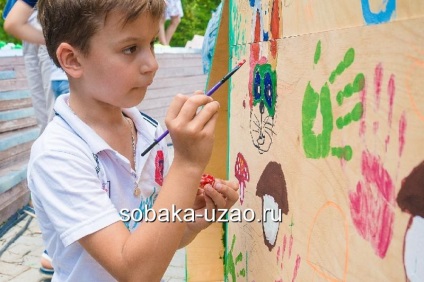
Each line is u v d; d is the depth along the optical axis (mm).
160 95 4898
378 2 724
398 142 681
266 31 1188
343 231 831
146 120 1310
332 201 867
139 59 1060
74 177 1020
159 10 1060
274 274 1149
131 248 963
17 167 3271
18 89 3885
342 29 823
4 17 2598
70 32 1059
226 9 1620
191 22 9945
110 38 1029
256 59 1269
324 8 884
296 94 1010
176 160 998
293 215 1035
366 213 761
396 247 690
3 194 2914
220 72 1744
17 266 2404
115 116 1183
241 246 1421
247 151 1356
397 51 680
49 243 1146
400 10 676
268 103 1182
